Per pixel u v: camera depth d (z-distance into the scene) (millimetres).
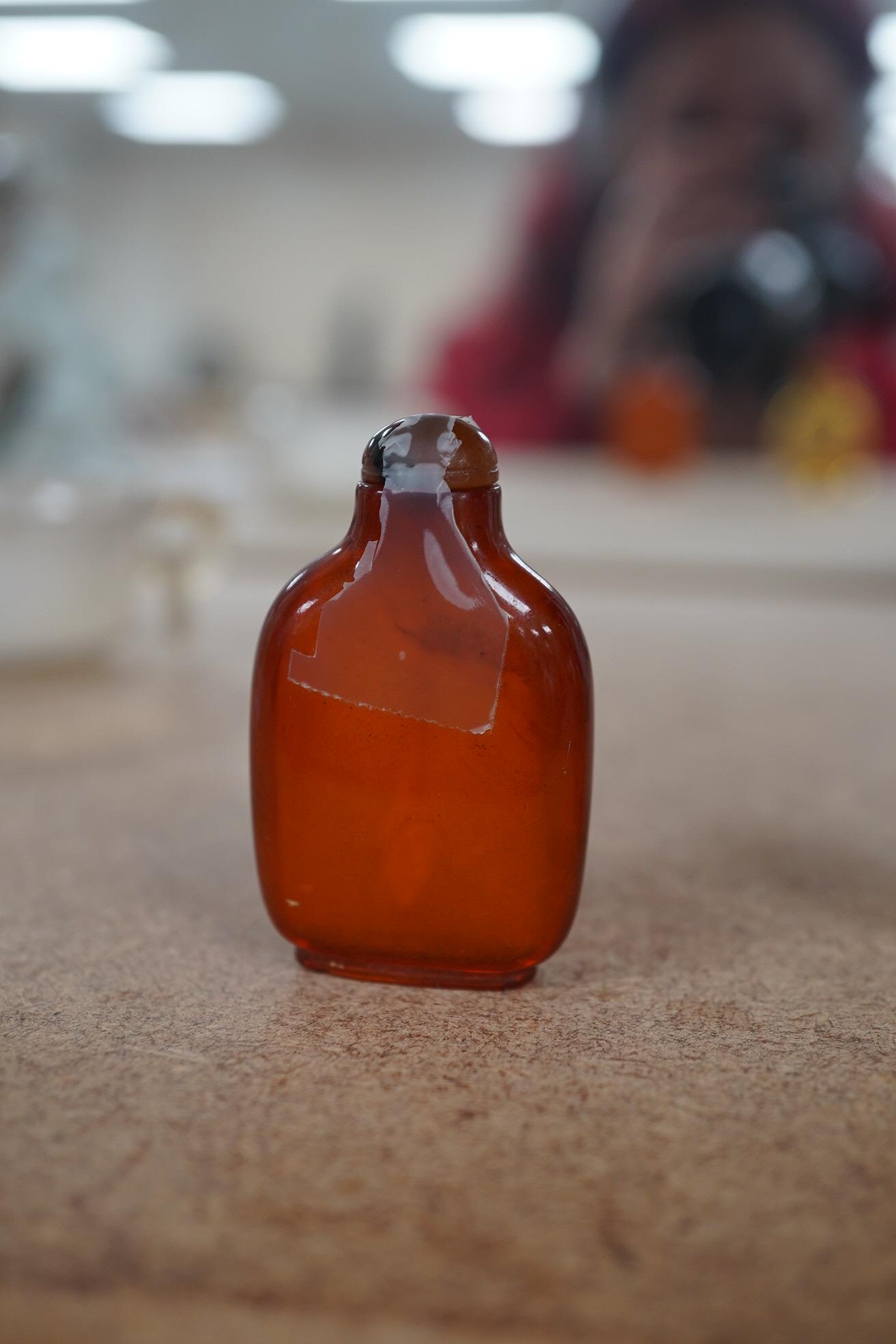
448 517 195
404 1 1434
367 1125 173
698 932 230
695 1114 177
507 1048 191
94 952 219
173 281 2369
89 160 2309
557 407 1022
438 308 2320
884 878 256
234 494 628
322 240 2324
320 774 198
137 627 492
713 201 827
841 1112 178
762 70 804
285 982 209
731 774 321
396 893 200
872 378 959
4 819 281
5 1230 154
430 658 194
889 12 1133
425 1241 154
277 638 199
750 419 896
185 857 261
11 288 455
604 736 355
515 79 1763
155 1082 182
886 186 997
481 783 196
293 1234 154
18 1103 177
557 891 201
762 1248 154
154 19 1531
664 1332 143
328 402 2072
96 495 384
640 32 834
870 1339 143
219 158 2309
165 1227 155
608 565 610
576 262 1010
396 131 2135
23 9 1510
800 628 523
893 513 743
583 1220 157
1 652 385
